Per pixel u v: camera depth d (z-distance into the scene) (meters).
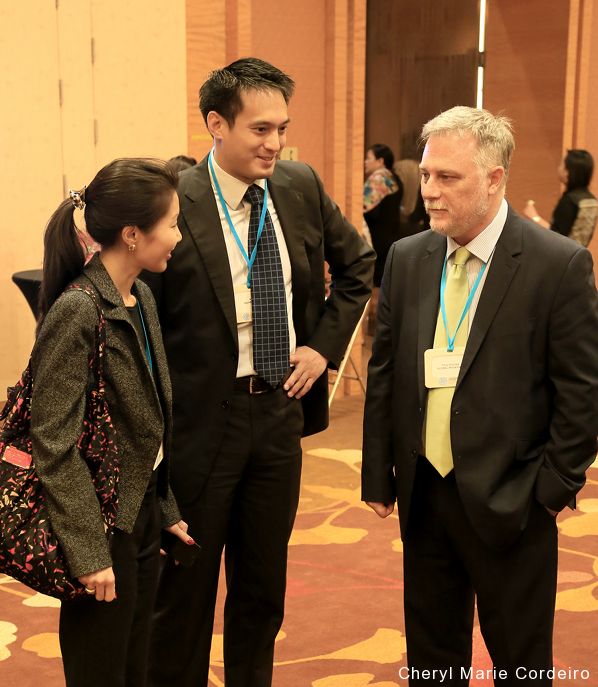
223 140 2.42
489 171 2.18
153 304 2.24
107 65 5.93
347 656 3.26
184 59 6.19
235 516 2.67
